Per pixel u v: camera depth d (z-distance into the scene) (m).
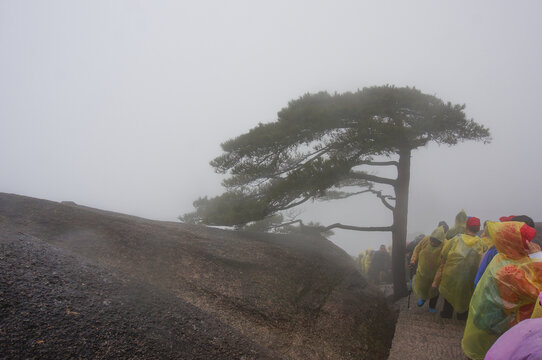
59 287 4.29
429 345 6.87
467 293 7.90
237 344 4.88
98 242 7.65
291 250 9.77
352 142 10.70
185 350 4.12
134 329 4.04
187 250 8.12
